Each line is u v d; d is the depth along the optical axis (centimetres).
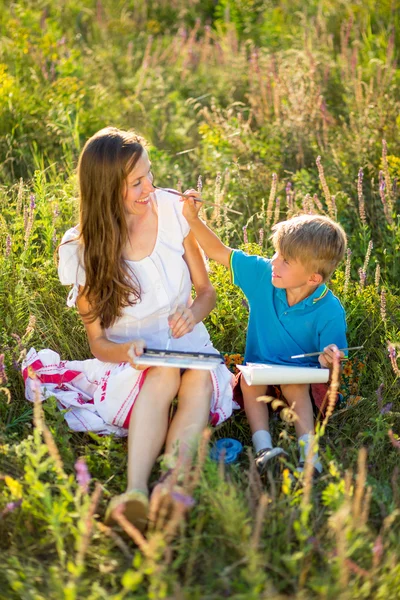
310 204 423
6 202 444
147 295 303
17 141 534
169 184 522
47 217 411
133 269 300
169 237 306
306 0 840
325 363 307
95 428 303
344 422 329
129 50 743
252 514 251
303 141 540
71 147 531
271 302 326
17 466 273
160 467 279
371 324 371
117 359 294
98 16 812
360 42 737
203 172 540
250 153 534
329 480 282
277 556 236
